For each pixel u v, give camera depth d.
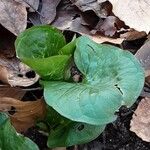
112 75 0.19
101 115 0.17
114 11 0.24
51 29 0.20
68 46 0.19
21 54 0.19
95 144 0.21
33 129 0.22
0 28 0.24
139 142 0.22
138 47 0.25
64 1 0.26
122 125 0.22
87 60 0.20
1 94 0.21
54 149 0.21
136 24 0.24
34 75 0.22
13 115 0.20
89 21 0.25
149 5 0.25
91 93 0.18
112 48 0.20
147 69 0.23
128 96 0.18
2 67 0.20
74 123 0.20
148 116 0.22
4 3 0.23
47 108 0.20
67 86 0.19
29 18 0.24
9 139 0.18
